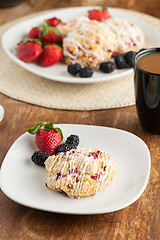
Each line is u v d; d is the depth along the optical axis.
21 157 0.69
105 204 0.62
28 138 0.71
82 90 0.84
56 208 0.61
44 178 0.66
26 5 1.15
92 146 0.70
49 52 0.87
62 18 1.01
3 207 0.64
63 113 0.79
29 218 0.63
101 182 0.63
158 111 0.71
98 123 0.76
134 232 0.61
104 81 0.83
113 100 0.81
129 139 0.70
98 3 1.14
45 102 0.80
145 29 0.96
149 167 0.66
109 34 0.90
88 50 0.88
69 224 0.62
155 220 0.62
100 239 0.61
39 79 0.87
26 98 0.81
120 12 1.00
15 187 0.65
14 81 0.86
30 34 0.93
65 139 0.71
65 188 0.63
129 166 0.67
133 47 0.91
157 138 0.73
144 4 1.13
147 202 0.64
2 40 0.93
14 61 0.88
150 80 0.69
